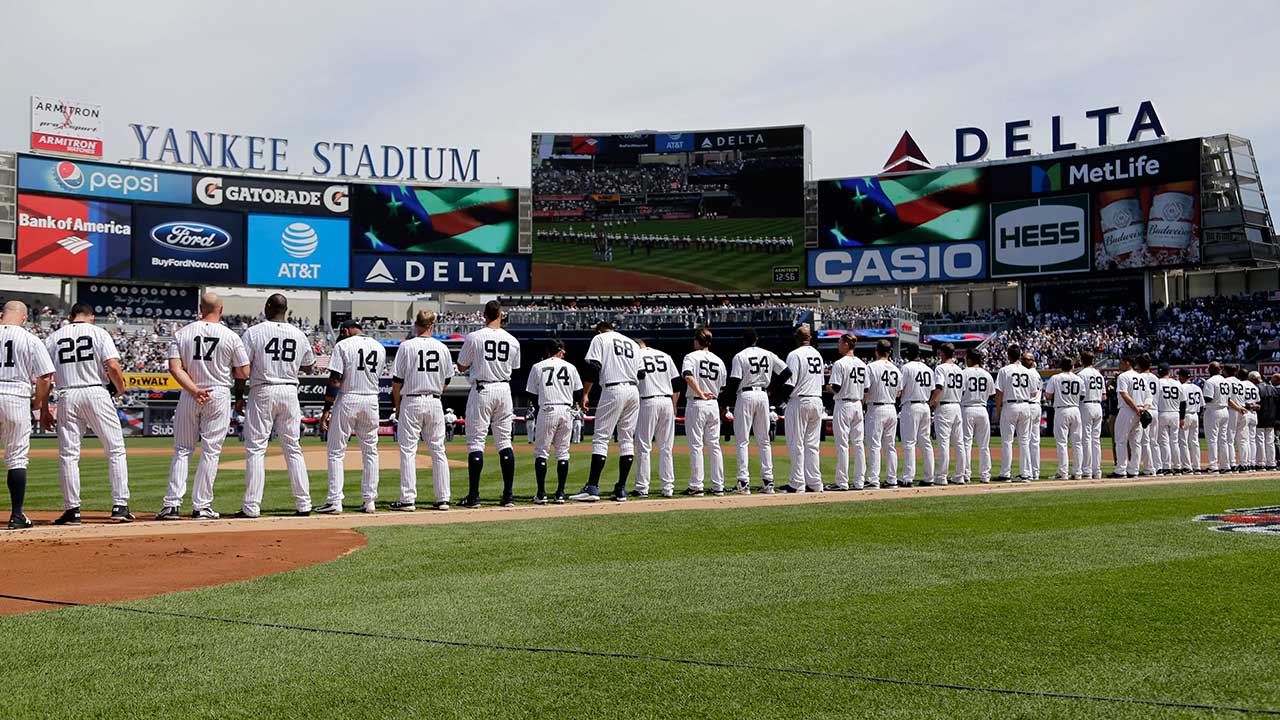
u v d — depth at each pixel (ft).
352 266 162.81
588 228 167.32
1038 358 146.30
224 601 19.61
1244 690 13.74
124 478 33.04
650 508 36.81
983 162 156.46
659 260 166.09
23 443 31.17
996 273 155.22
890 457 48.08
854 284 161.58
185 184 155.43
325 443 111.45
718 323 159.53
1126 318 154.81
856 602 19.33
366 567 23.53
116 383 32.71
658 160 166.30
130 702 13.38
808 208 165.17
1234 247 142.82
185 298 163.02
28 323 155.74
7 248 149.18
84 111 151.94
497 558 24.85
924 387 48.98
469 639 16.53
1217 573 22.30
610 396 39.93
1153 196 145.38
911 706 13.12
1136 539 27.91
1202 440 107.14
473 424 37.88
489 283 167.02
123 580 21.94
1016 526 31.04
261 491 34.27
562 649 15.90
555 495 41.06
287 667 14.96
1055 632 16.92
